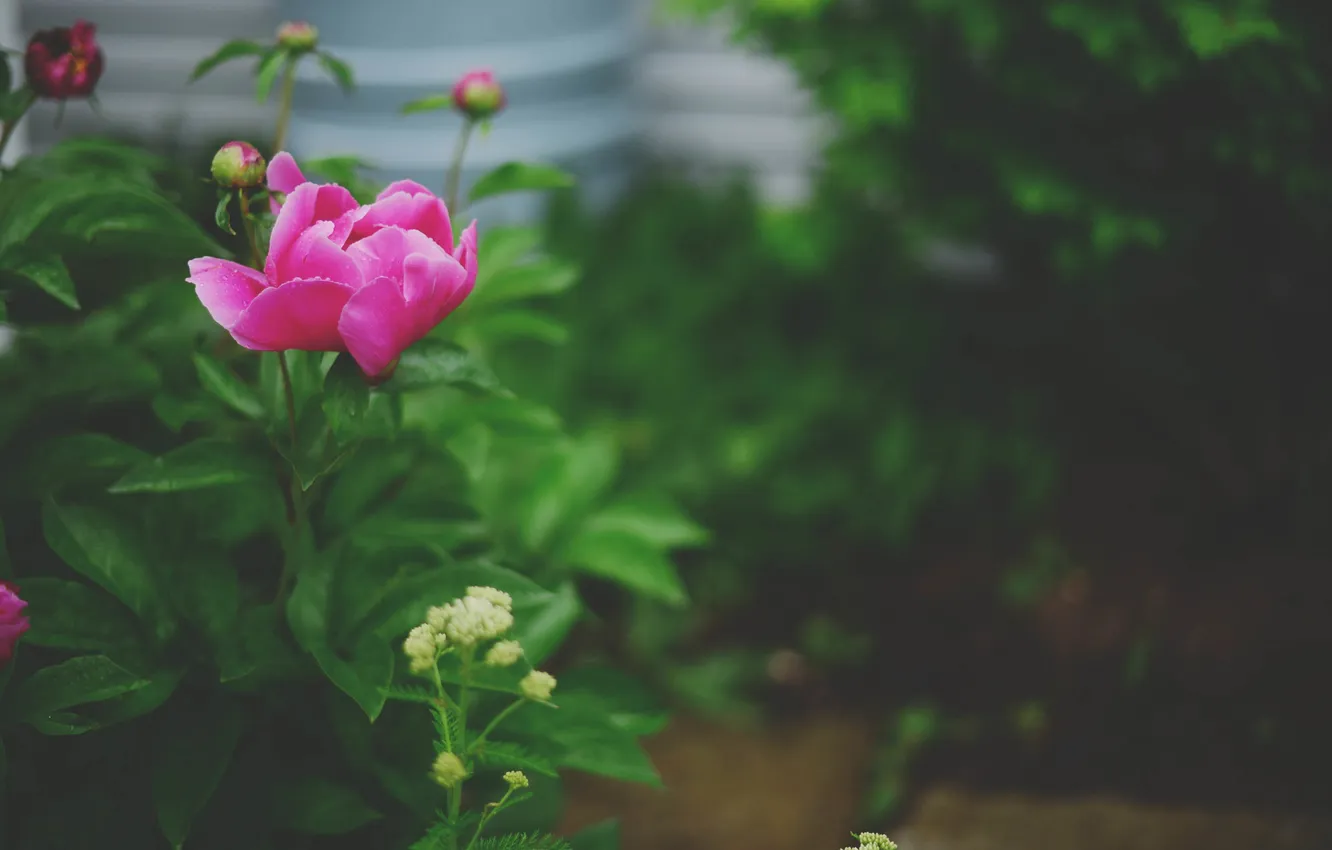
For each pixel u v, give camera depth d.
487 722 1.37
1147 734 1.82
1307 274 2.09
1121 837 1.73
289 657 1.34
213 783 1.31
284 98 1.48
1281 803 1.75
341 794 1.34
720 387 2.37
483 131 1.54
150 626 1.34
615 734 1.38
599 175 2.88
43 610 1.33
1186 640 1.90
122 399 1.44
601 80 2.78
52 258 1.37
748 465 2.15
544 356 2.35
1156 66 1.86
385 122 2.59
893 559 2.17
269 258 1.27
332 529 1.43
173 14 3.08
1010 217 2.29
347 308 1.25
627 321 2.50
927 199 2.36
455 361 1.31
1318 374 2.14
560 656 1.97
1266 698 1.83
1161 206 2.02
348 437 1.31
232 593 1.36
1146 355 2.24
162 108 3.15
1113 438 2.37
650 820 1.81
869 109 2.10
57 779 1.34
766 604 2.13
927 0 2.05
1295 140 1.86
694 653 2.04
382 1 2.49
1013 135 2.12
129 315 1.46
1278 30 1.79
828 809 1.81
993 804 1.78
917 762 1.82
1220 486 2.22
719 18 2.80
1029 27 2.03
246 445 1.35
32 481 1.37
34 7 3.07
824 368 2.40
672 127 3.24
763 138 3.25
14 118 1.44
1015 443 2.26
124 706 1.31
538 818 1.45
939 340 2.47
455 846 1.31
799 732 1.92
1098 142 2.12
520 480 1.66
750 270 2.64
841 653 2.02
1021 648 1.98
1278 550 2.07
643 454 2.19
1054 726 1.84
